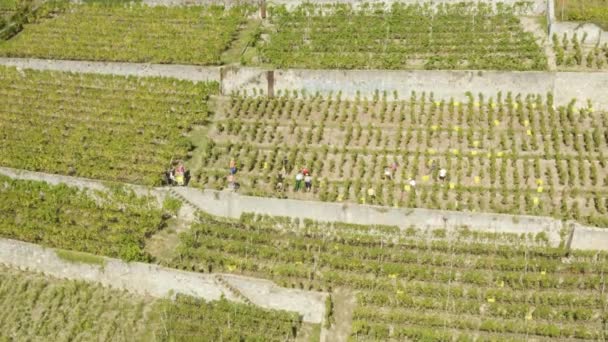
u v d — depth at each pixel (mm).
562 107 66438
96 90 75188
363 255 56125
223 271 56531
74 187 64375
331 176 63062
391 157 64188
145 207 62375
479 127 65812
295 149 65562
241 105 71250
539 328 49094
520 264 53656
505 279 52844
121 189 62781
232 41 80062
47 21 88000
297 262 56250
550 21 73500
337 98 70875
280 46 75875
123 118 70875
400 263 55281
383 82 69562
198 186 62875
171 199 61500
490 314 50844
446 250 55906
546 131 64188
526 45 71812
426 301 51562
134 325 54469
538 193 59188
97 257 57406
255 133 67938
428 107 68750
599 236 54094
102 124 70875
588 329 49188
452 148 64188
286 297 53156
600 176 60219
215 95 73250
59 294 57438
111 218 61781
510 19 76125
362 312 51469
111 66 76312
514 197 58781
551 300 50969
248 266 56344
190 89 73000
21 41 83125
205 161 65750
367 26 78312
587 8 76438
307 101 71125
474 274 53031
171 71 74562
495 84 67812
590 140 63031
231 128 68688
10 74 78750
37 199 64250
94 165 65812
